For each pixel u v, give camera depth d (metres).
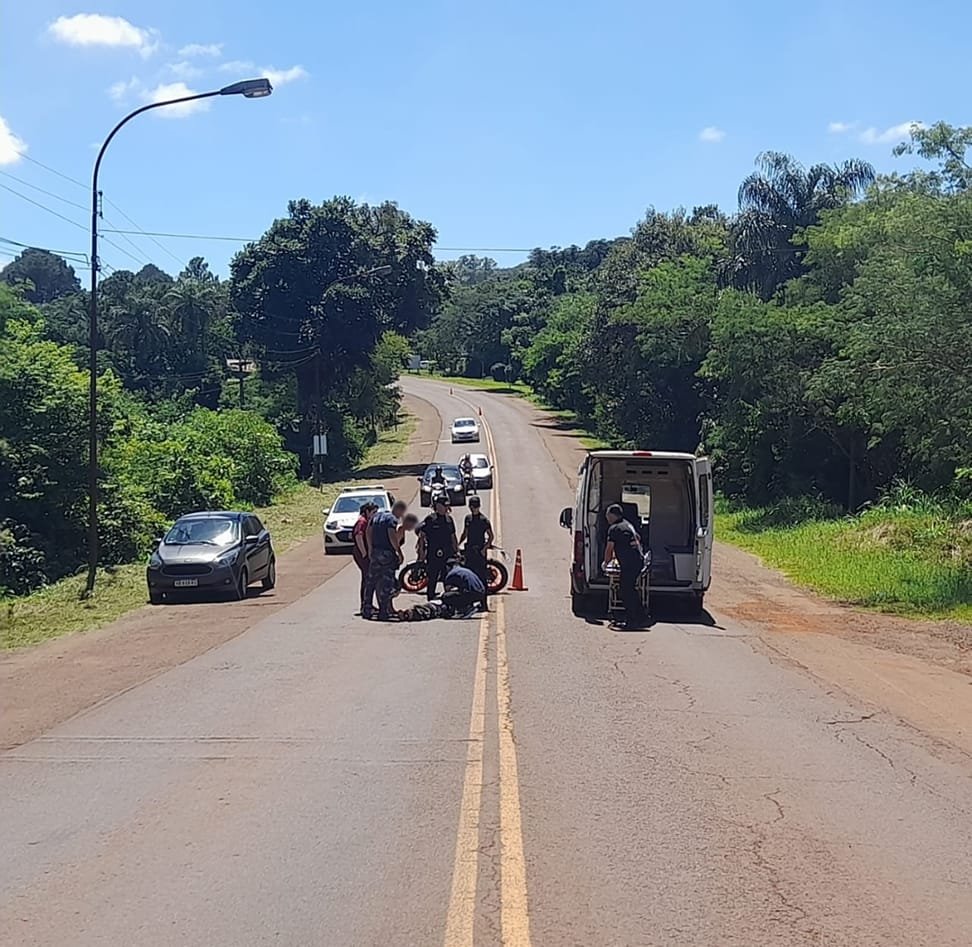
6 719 10.02
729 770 7.91
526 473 58.75
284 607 19.27
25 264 132.00
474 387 132.38
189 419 53.44
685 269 55.81
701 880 5.62
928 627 16.83
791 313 40.12
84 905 5.31
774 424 43.06
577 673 12.14
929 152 21.58
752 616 18.08
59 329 78.81
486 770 7.84
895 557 25.50
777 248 50.78
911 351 20.41
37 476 30.84
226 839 6.30
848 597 20.64
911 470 37.41
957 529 26.86
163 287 106.31
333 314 66.25
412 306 70.50
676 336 53.78
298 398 70.38
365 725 9.43
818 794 7.30
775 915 5.16
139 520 32.62
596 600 18.73
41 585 27.86
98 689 11.48
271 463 50.75
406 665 12.69
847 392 27.50
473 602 17.52
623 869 5.78
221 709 10.20
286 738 8.94
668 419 59.53
